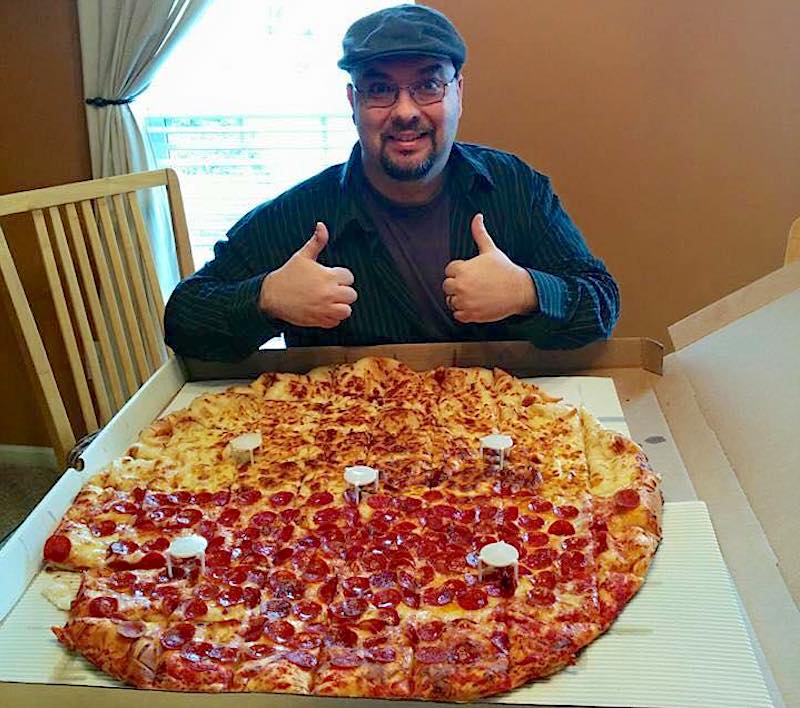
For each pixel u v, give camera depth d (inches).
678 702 34.4
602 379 63.7
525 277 61.2
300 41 103.9
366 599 40.8
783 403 52.0
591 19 89.3
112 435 55.6
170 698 34.1
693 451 53.4
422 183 64.7
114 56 96.2
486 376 61.6
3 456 119.8
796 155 91.5
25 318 67.0
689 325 68.2
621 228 97.4
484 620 38.8
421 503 48.3
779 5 86.4
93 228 76.4
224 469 53.2
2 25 98.7
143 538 46.1
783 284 64.5
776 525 43.8
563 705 34.4
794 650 36.5
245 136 108.0
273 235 69.6
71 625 38.4
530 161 95.7
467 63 92.4
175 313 66.1
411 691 35.3
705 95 90.7
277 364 66.8
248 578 42.8
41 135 103.0
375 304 68.8
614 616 38.8
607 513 45.3
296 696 33.7
